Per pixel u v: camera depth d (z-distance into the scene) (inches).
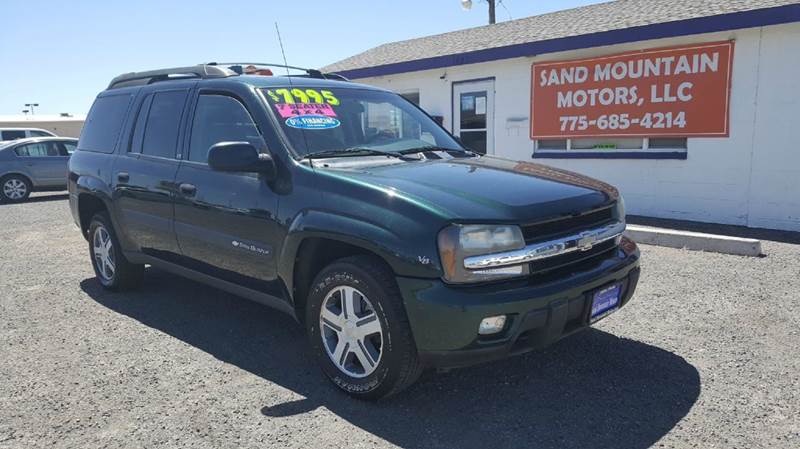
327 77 208.7
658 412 129.2
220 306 209.9
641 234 290.5
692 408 130.3
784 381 141.6
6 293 232.7
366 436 121.7
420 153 168.7
